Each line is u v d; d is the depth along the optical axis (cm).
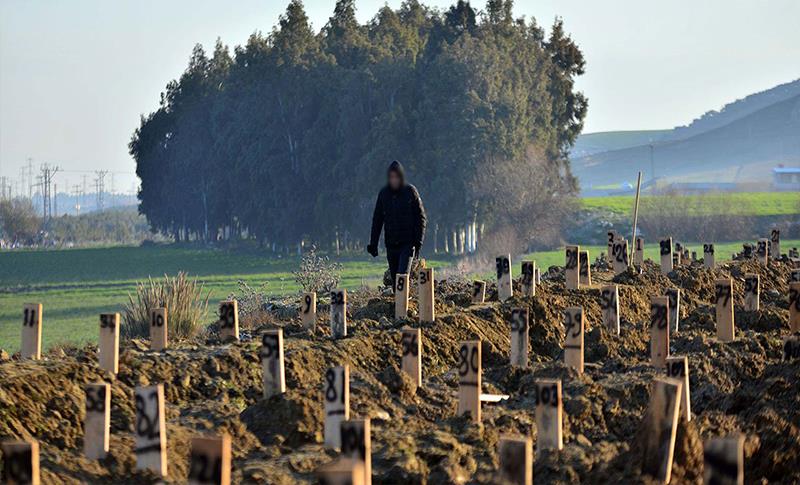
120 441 2650
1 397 2784
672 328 4372
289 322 4728
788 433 2962
